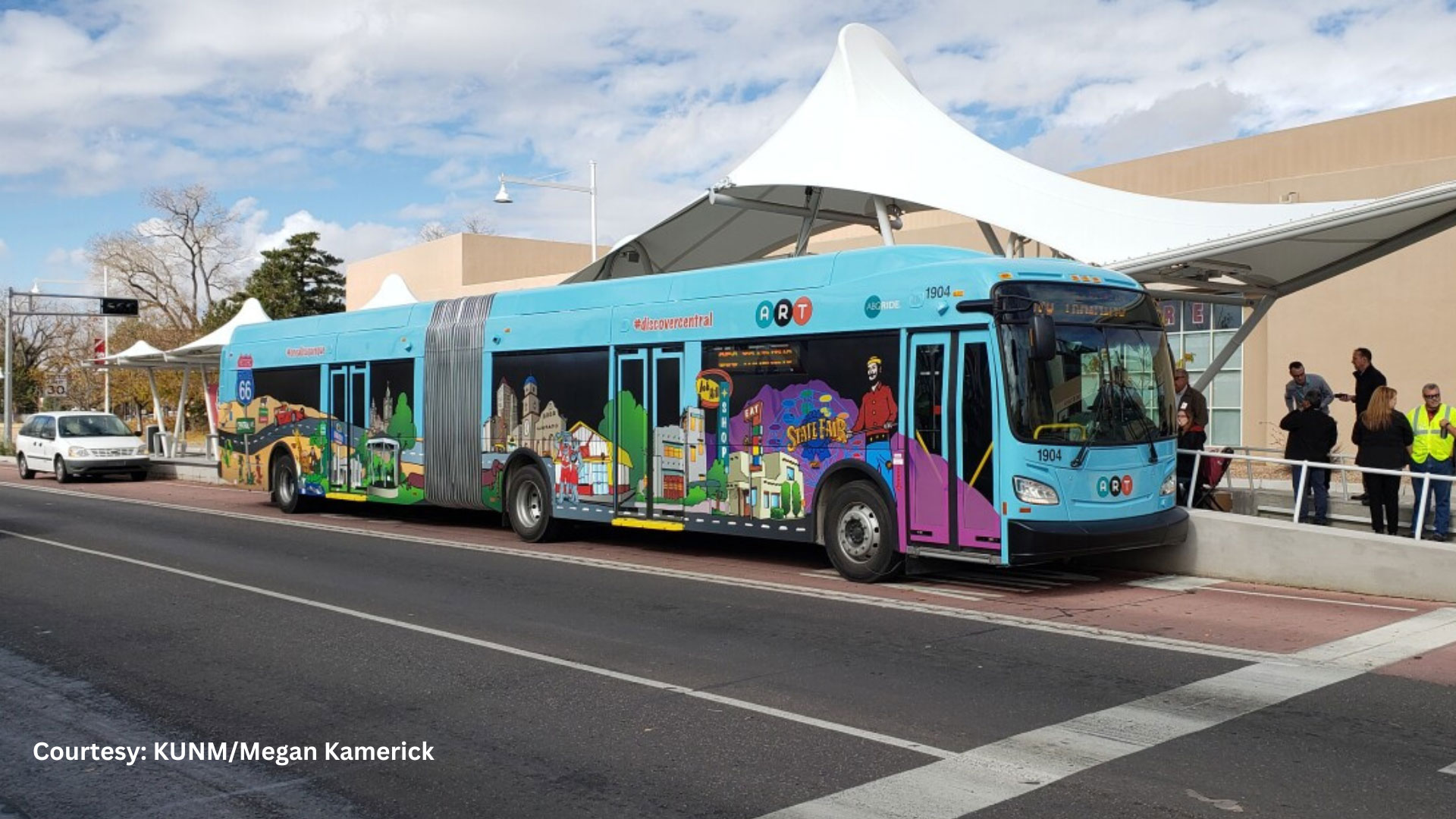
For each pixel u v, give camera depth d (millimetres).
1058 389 10867
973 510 10898
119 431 31891
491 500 16547
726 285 13359
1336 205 15469
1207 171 31688
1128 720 6746
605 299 14891
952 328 11133
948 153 18812
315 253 72125
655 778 5820
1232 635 9188
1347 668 8016
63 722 6992
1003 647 8766
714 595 11250
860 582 11969
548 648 8844
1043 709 6992
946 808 5312
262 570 13172
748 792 5578
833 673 7973
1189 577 12305
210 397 36688
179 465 31328
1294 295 27094
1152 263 14586
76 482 30891
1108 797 5445
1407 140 28078
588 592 11484
